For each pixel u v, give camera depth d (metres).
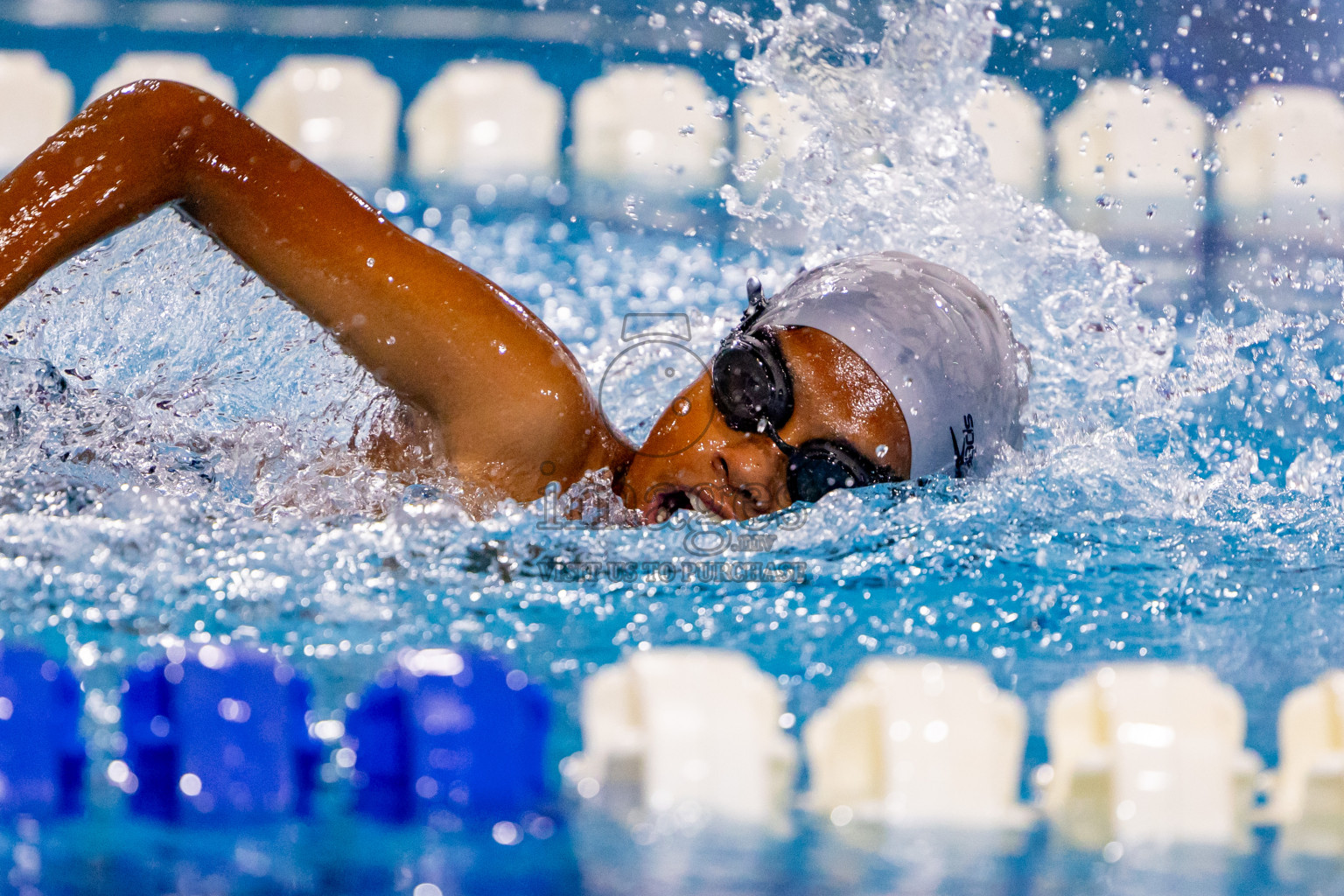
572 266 15.82
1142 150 19.69
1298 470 8.17
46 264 5.73
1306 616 5.39
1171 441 8.69
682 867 2.94
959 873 2.96
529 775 3.34
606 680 3.45
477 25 23.84
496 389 5.93
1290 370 10.73
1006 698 3.51
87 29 23.02
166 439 6.44
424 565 5.46
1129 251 17.06
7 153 19.95
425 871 2.87
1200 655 4.84
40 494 5.75
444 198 19.23
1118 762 3.26
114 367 7.04
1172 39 20.77
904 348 6.13
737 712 3.36
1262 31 20.33
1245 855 3.11
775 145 10.96
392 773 3.28
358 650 4.47
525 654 4.57
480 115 21.19
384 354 5.91
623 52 23.59
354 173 20.31
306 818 3.21
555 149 21.14
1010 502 6.51
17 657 3.30
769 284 13.91
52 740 3.25
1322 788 3.31
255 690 3.26
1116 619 5.30
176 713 3.22
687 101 21.45
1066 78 21.02
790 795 3.39
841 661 4.62
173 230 7.25
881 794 3.39
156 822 3.18
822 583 5.61
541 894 2.76
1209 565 6.10
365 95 21.11
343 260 5.84
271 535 5.63
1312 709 3.54
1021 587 5.63
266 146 6.07
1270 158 19.20
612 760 3.29
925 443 6.14
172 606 4.83
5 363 6.42
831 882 2.86
